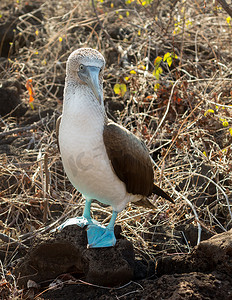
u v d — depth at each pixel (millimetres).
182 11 8359
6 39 9531
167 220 5285
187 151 6195
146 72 7180
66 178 6223
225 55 8258
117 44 8781
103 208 5453
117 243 4246
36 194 5609
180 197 5531
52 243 4277
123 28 9336
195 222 5223
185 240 4930
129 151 4141
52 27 9555
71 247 4250
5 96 7652
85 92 3975
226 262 3844
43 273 4402
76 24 8906
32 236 5016
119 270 4047
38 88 8164
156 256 4801
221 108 6578
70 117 3969
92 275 4090
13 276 4543
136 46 8656
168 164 6184
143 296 3809
